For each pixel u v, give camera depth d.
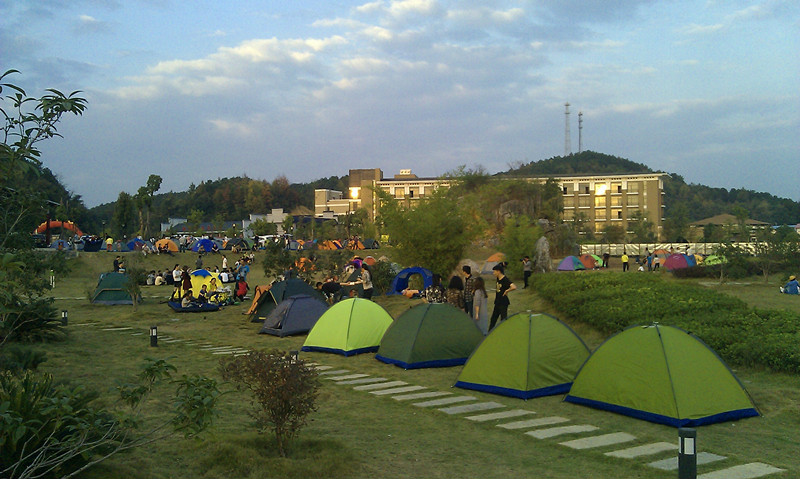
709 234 85.81
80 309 27.02
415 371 13.56
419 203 31.03
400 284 29.09
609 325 16.72
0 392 6.08
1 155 5.09
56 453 5.34
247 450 7.11
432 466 7.30
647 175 105.88
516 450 7.99
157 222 136.88
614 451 7.91
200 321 23.17
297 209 149.62
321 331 16.20
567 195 109.12
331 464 6.93
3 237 6.00
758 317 15.90
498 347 11.68
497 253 44.47
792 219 136.00
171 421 5.47
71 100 5.30
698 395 9.30
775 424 9.22
